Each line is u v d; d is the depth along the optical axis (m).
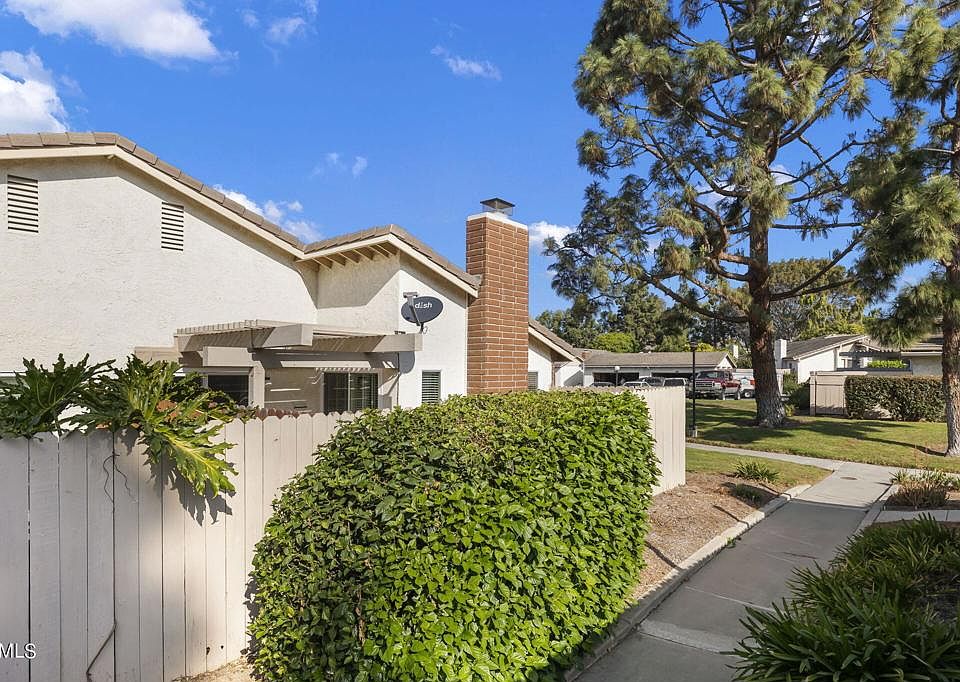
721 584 5.97
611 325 66.69
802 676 3.05
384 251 9.10
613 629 4.62
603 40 18.77
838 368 39.16
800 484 11.27
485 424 4.48
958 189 11.87
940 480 10.45
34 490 3.11
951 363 14.55
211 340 8.42
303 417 4.70
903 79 13.12
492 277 9.58
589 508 4.48
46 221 7.33
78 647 3.28
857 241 14.64
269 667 3.67
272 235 9.48
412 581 3.16
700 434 18.75
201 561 3.95
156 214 8.38
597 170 18.48
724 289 18.88
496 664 3.29
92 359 7.67
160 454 3.54
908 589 4.32
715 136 17.25
